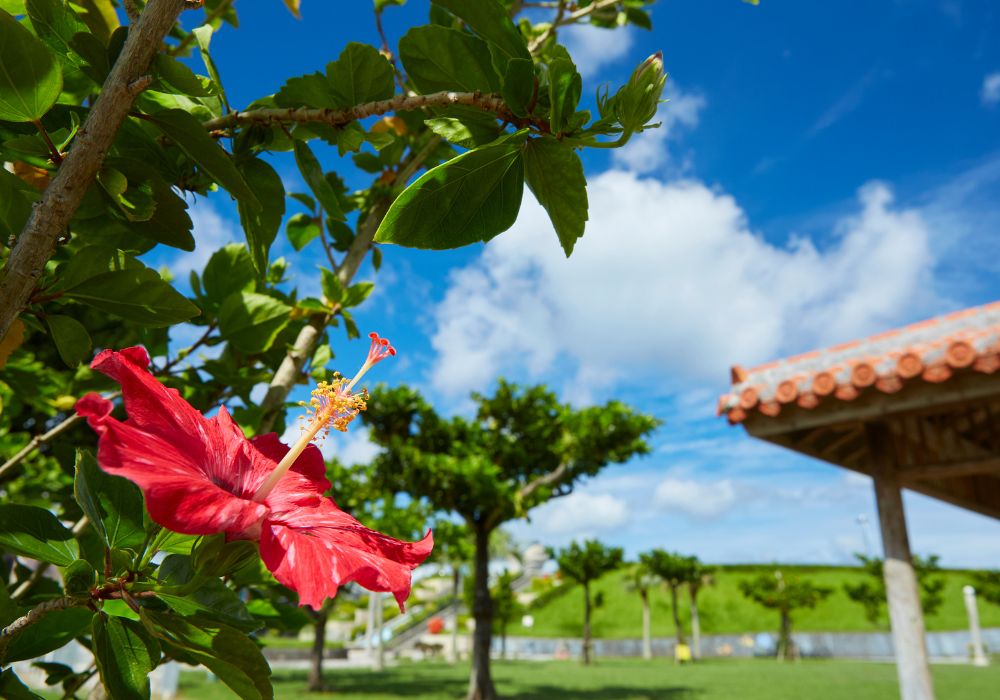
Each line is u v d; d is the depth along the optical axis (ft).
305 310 5.91
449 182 3.10
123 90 2.82
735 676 73.41
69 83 3.95
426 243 3.22
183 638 2.72
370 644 118.73
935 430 20.12
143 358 3.19
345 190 7.00
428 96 3.26
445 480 46.57
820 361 20.71
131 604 2.73
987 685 54.80
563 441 50.90
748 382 20.80
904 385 17.08
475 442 51.52
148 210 3.51
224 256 5.84
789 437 20.44
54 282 3.26
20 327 3.73
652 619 149.69
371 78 3.67
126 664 2.99
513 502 47.91
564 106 2.98
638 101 2.89
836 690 55.36
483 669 49.01
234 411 5.46
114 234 4.01
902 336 20.33
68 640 3.82
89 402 2.58
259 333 5.61
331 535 2.98
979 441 21.25
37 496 9.57
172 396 3.23
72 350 3.51
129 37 2.86
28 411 10.82
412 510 58.85
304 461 3.67
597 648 139.03
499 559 125.70
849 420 18.56
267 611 5.45
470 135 3.34
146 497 2.45
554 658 130.11
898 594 17.99
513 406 51.47
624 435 49.83
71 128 3.62
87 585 2.94
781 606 121.29
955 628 126.11
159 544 3.08
